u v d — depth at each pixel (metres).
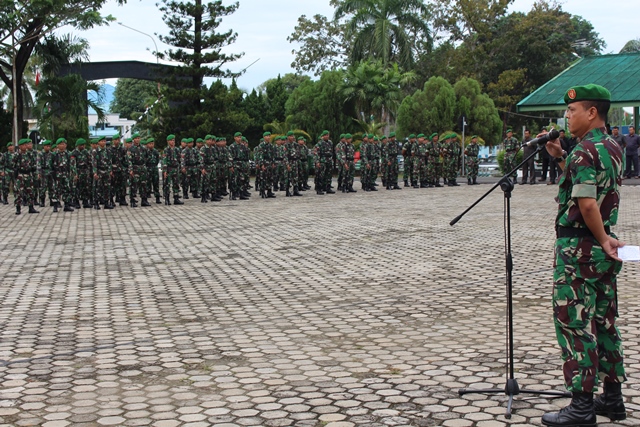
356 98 40.84
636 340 6.41
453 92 38.88
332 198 23.72
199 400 5.05
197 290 9.10
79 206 21.80
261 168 24.41
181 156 24.28
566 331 4.34
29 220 18.16
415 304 8.12
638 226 14.51
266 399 5.05
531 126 56.91
